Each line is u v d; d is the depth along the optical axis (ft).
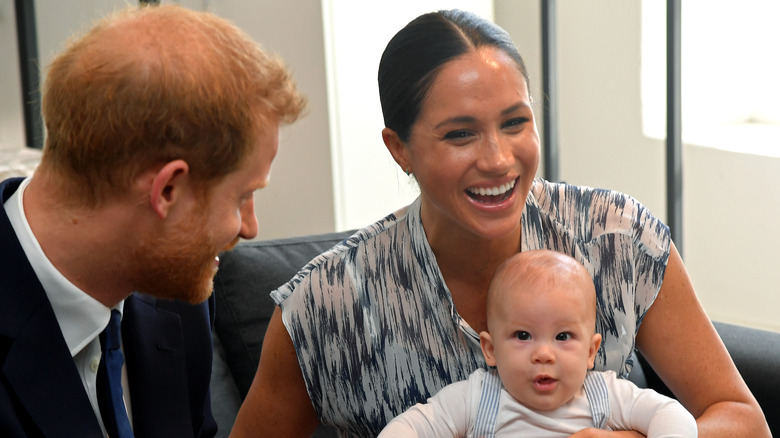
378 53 12.19
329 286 4.83
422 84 4.24
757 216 12.60
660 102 13.01
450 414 4.69
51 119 3.43
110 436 3.84
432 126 4.25
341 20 11.72
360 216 12.41
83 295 3.62
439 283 4.75
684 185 13.43
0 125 14.93
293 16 11.87
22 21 12.76
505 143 4.22
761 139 13.05
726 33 13.83
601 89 13.47
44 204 3.54
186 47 3.41
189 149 3.43
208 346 4.51
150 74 3.34
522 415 4.63
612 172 13.56
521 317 4.59
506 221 4.33
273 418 5.05
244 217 3.83
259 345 6.39
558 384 4.58
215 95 3.40
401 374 4.85
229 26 3.60
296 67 12.02
